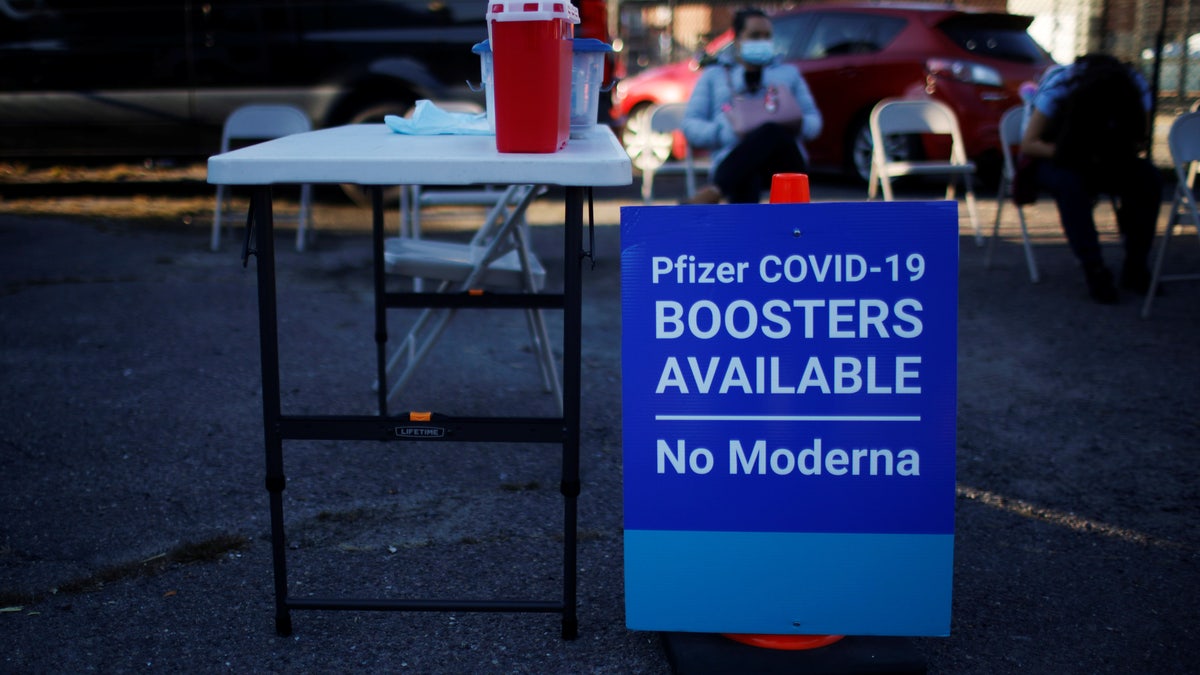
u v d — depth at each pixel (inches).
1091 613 103.4
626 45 700.0
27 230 301.3
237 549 115.0
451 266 148.4
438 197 203.2
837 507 91.2
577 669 93.0
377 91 321.7
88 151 333.4
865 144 386.0
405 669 92.7
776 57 231.8
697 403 90.7
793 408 90.3
